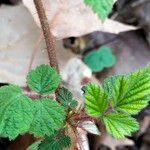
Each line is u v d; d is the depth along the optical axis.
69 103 0.19
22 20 0.33
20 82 0.31
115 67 0.38
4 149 0.31
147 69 0.16
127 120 0.16
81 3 0.28
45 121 0.17
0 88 0.17
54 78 0.18
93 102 0.16
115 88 0.16
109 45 0.39
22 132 0.16
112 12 0.40
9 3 0.37
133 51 0.39
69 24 0.28
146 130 0.36
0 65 0.31
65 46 0.36
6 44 0.32
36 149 0.20
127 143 0.34
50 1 0.27
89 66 0.36
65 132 0.19
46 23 0.20
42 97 0.18
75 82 0.32
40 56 0.32
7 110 0.17
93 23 0.29
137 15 0.41
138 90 0.16
